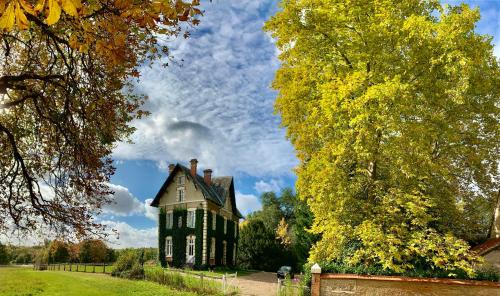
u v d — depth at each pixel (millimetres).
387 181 15586
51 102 9328
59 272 36438
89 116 9172
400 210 14500
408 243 13516
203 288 23484
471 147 18719
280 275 34125
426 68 15375
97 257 43844
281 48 18797
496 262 16234
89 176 9758
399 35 15297
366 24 15977
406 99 13758
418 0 16219
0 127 8344
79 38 6176
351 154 15062
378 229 13742
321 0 16938
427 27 14141
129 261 33062
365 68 16312
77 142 9070
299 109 18453
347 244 16203
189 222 41281
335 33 17172
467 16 13969
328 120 15305
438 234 14133
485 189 20203
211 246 41844
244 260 48125
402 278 13844
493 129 18453
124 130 10461
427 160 14375
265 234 48125
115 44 5625
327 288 14422
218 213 44594
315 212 16094
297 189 17641
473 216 19719
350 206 15438
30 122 10000
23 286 23859
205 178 46969
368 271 14469
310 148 18203
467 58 13766
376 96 13359
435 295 13523
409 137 14297
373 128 14023
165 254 42156
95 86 8859
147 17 4477
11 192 8961
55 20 2395
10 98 9469
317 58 18172
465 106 17594
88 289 23281
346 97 14641
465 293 13367
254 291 24547
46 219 9297
